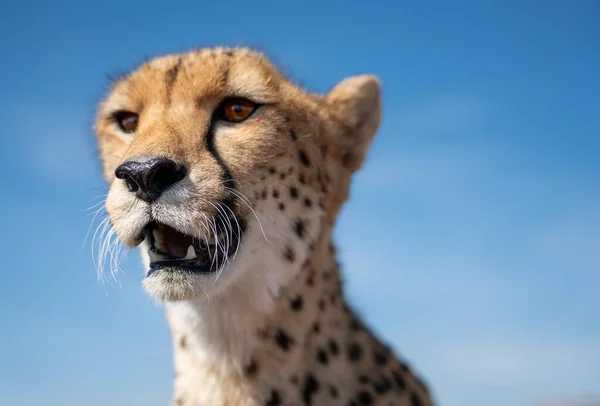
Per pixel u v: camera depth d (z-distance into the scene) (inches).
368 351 34.3
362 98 36.3
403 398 34.1
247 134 32.5
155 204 30.8
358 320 35.3
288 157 33.3
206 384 32.7
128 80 34.6
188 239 32.1
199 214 31.0
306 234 33.3
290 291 32.6
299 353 32.5
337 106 35.9
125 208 31.0
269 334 32.3
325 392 32.7
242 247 32.0
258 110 33.1
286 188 33.1
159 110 32.7
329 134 35.3
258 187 32.4
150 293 31.5
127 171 30.6
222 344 32.4
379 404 33.3
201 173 31.3
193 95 32.6
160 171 30.7
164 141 31.3
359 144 36.3
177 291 31.3
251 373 32.3
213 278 31.5
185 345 33.2
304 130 34.1
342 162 36.0
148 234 31.9
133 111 33.9
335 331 33.6
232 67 33.2
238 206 32.0
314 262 33.4
